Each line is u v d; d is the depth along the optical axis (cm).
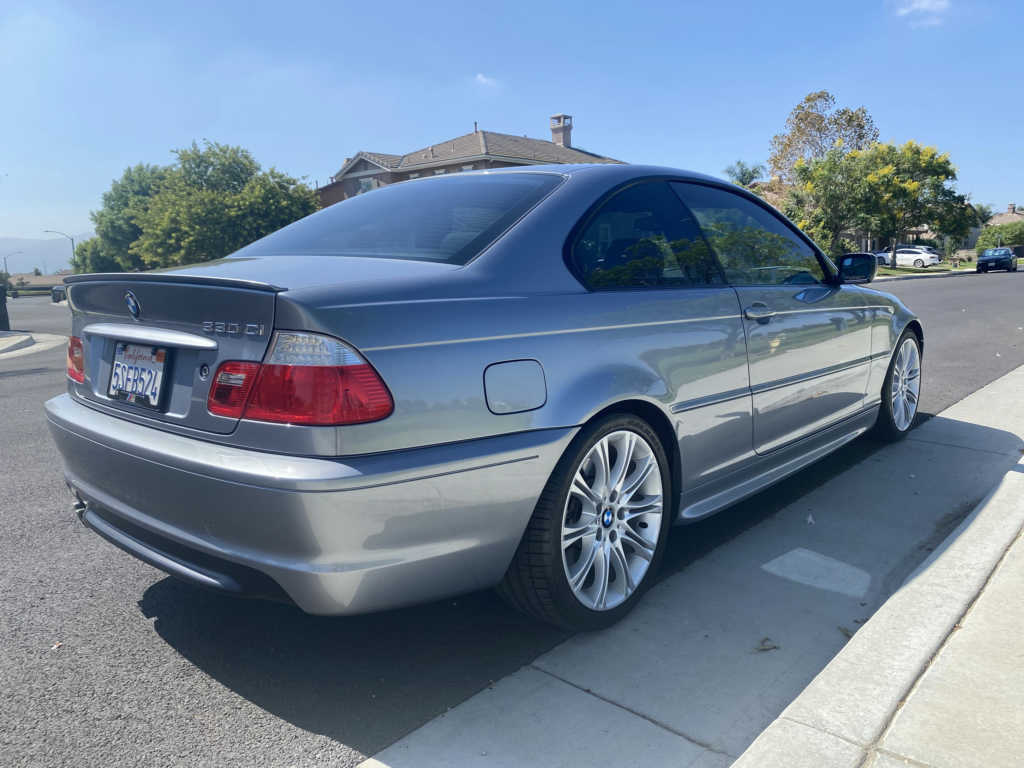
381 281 208
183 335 212
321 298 192
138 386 229
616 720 205
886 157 4597
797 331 336
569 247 252
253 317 196
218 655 243
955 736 187
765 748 184
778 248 353
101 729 205
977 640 227
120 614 270
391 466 191
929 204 4612
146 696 221
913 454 438
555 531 228
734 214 334
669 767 186
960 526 308
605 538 252
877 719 193
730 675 226
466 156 3741
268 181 3891
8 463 477
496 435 213
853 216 3731
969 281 2705
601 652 240
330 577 189
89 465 238
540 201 260
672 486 280
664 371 262
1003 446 448
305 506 183
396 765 189
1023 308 1428
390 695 219
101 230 6059
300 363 188
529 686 222
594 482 247
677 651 240
